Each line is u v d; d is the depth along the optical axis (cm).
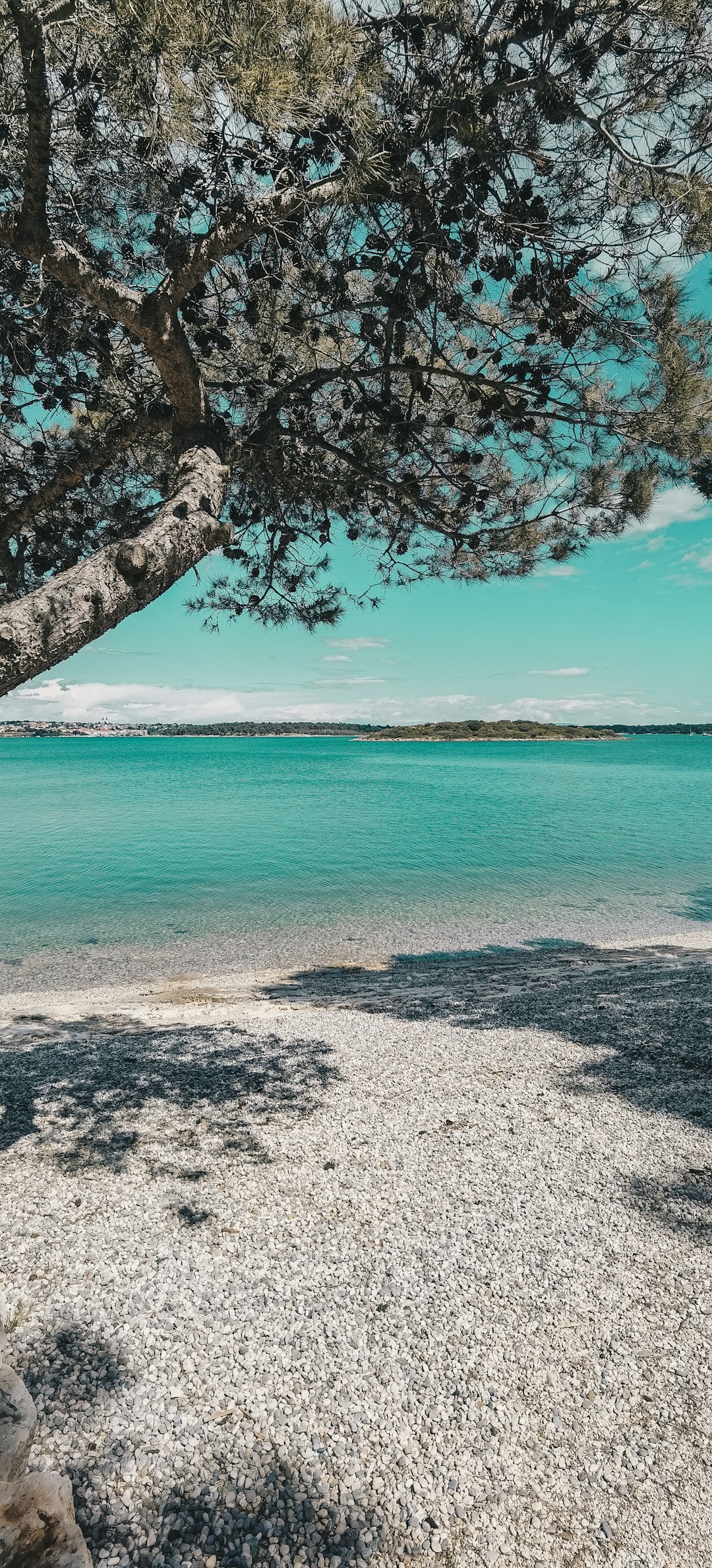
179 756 17525
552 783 7856
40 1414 321
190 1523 276
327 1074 742
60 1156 558
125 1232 460
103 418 660
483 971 1342
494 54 367
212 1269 428
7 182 424
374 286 511
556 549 722
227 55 304
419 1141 595
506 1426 330
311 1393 343
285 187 398
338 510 723
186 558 356
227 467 439
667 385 530
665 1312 404
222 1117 635
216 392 623
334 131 343
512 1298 412
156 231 449
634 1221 486
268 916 1930
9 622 264
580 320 461
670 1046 810
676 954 1439
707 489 604
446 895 2191
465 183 402
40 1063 770
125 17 300
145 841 3378
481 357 603
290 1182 527
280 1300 405
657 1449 321
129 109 359
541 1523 286
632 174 429
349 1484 298
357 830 3788
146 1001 1170
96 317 536
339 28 321
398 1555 270
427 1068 760
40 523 649
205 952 1584
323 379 546
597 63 372
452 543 760
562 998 1038
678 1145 589
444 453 689
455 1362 366
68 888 2281
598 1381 357
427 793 6397
